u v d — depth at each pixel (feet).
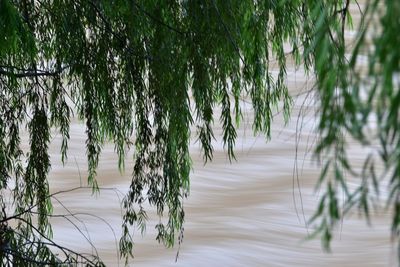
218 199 75.41
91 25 29.35
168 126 30.12
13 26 23.54
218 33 28.27
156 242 64.03
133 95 30.19
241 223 69.97
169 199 31.07
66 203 71.51
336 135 11.13
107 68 29.48
